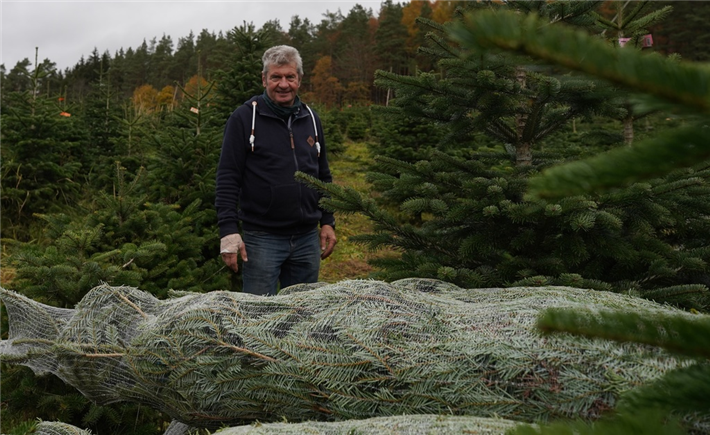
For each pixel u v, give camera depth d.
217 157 5.28
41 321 2.33
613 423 0.44
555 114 3.11
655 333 0.48
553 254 2.53
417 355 1.55
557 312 0.52
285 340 1.69
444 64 2.59
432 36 2.74
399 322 1.66
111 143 9.64
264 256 3.25
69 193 7.25
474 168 3.02
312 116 3.50
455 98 2.86
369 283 1.91
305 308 1.79
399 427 1.32
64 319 2.33
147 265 3.57
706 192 2.42
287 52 3.20
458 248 2.88
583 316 0.51
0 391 2.74
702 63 0.35
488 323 1.60
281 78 3.18
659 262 2.42
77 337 2.09
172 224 4.12
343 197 2.66
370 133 16.64
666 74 0.34
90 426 2.71
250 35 7.48
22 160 6.82
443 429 1.29
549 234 2.71
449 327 1.62
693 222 2.74
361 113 18.81
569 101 2.74
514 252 2.76
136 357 1.87
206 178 5.09
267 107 3.26
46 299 2.94
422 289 2.27
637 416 0.44
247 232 3.29
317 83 48.44
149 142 6.02
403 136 8.34
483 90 2.62
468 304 1.87
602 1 2.64
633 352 1.37
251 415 1.77
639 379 1.31
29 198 6.67
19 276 3.02
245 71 7.38
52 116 7.14
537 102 2.71
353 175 11.64
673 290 2.17
